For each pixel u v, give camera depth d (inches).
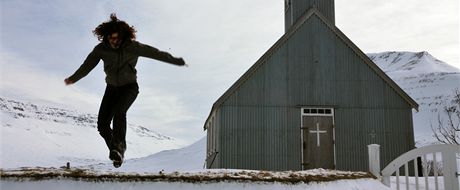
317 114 923.4
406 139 924.0
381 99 933.8
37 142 5989.2
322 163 905.5
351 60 943.0
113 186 296.0
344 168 907.4
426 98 4052.7
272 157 900.6
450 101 3745.1
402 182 609.6
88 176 297.3
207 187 308.7
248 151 899.4
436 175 474.6
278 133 909.2
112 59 257.3
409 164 916.6
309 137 912.9
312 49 941.8
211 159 1072.2
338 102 928.9
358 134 921.5
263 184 321.7
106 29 252.8
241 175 323.9
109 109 264.7
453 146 465.1
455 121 3260.3
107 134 262.8
